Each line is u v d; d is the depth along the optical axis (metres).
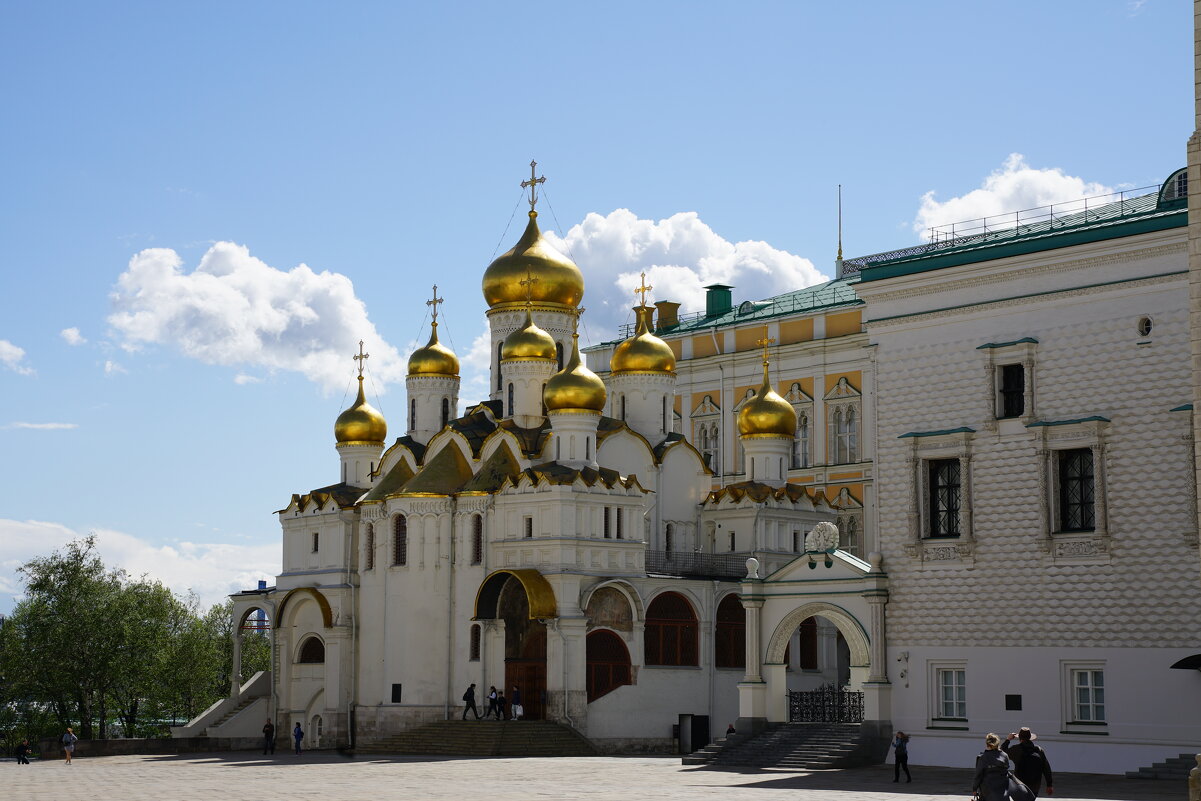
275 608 93.38
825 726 58.50
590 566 79.62
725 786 49.88
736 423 102.38
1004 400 55.19
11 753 110.75
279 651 92.44
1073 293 53.25
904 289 57.94
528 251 93.44
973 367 55.75
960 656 54.94
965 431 55.47
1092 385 52.59
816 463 97.38
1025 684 53.16
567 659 77.50
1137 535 50.91
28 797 48.06
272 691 92.62
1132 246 51.75
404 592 83.62
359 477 95.75
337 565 89.62
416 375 95.06
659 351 91.31
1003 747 37.84
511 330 92.94
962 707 55.03
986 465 55.00
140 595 110.31
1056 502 53.25
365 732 85.31
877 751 56.25
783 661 60.91
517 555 80.50
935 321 57.06
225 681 140.75
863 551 93.81
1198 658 48.69
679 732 81.62
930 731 55.44
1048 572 52.97
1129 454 51.38
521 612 80.38
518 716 77.69
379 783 53.88
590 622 79.12
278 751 88.25
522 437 85.25
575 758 71.75
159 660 108.62
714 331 104.88
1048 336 53.94
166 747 87.06
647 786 50.47
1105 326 52.44
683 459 90.00
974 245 56.62
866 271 59.00
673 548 88.56
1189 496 49.81
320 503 91.69
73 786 54.19
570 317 93.56
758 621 61.12
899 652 56.72
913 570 56.59
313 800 45.44
